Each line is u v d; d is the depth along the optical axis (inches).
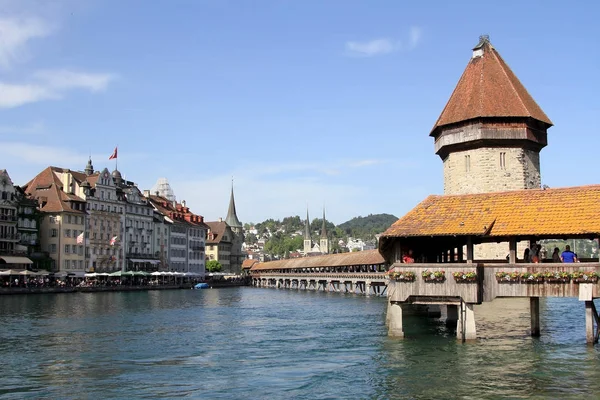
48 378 1058.1
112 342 1493.6
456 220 1275.8
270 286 6176.2
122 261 5162.4
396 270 1288.1
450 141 2493.8
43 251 4402.1
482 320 1732.3
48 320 2012.8
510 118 2394.2
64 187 4675.2
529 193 1295.5
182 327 1836.9
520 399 891.4
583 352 1216.2
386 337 1483.8
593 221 1178.6
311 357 1251.2
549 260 1448.1
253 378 1050.1
